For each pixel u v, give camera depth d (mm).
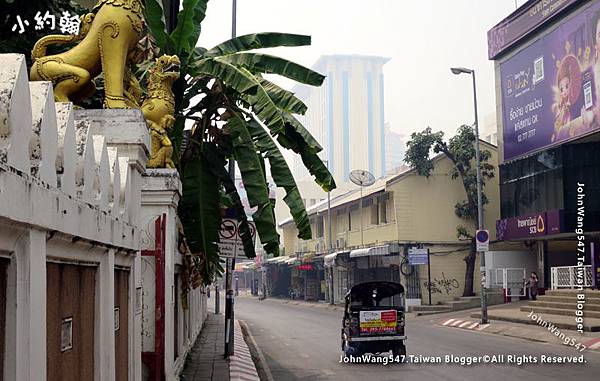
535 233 28188
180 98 12789
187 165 12852
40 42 7410
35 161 3693
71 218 4246
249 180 11719
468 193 33375
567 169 26375
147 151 7309
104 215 5262
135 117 6961
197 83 13117
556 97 26844
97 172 5285
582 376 12766
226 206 15422
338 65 126125
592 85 24359
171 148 9758
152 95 9711
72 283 4676
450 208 34312
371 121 125750
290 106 12633
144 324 9305
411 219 33969
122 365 6594
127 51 7477
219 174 12812
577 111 25359
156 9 11922
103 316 5492
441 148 33344
